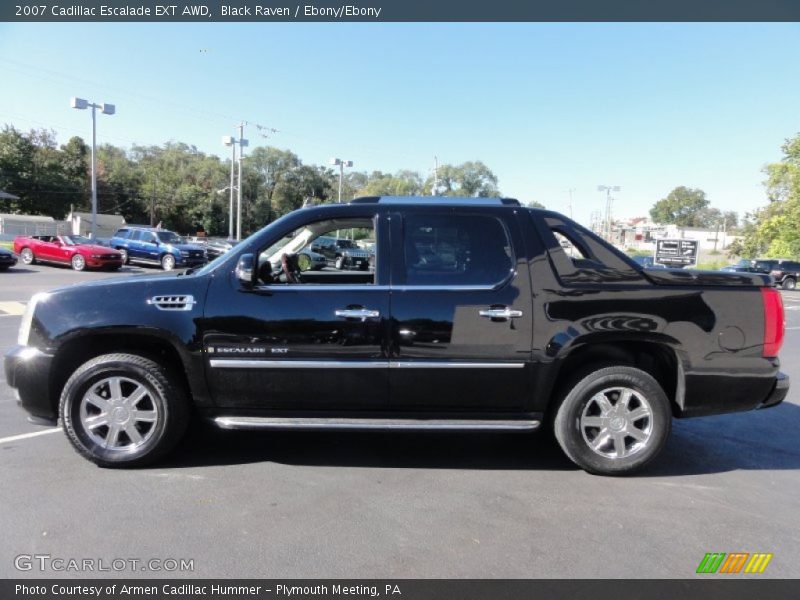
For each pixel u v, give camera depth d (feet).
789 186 142.61
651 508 11.32
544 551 9.57
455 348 12.32
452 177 254.88
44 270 76.79
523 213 12.90
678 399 12.82
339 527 10.22
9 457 13.17
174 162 301.02
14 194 215.31
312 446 14.53
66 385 12.32
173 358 13.14
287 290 12.39
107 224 213.25
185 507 10.84
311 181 283.59
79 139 258.16
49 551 9.23
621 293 12.45
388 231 12.78
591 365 12.79
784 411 19.08
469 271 12.59
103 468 12.62
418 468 13.20
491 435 15.80
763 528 10.57
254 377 12.39
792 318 49.19
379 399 12.56
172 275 13.39
